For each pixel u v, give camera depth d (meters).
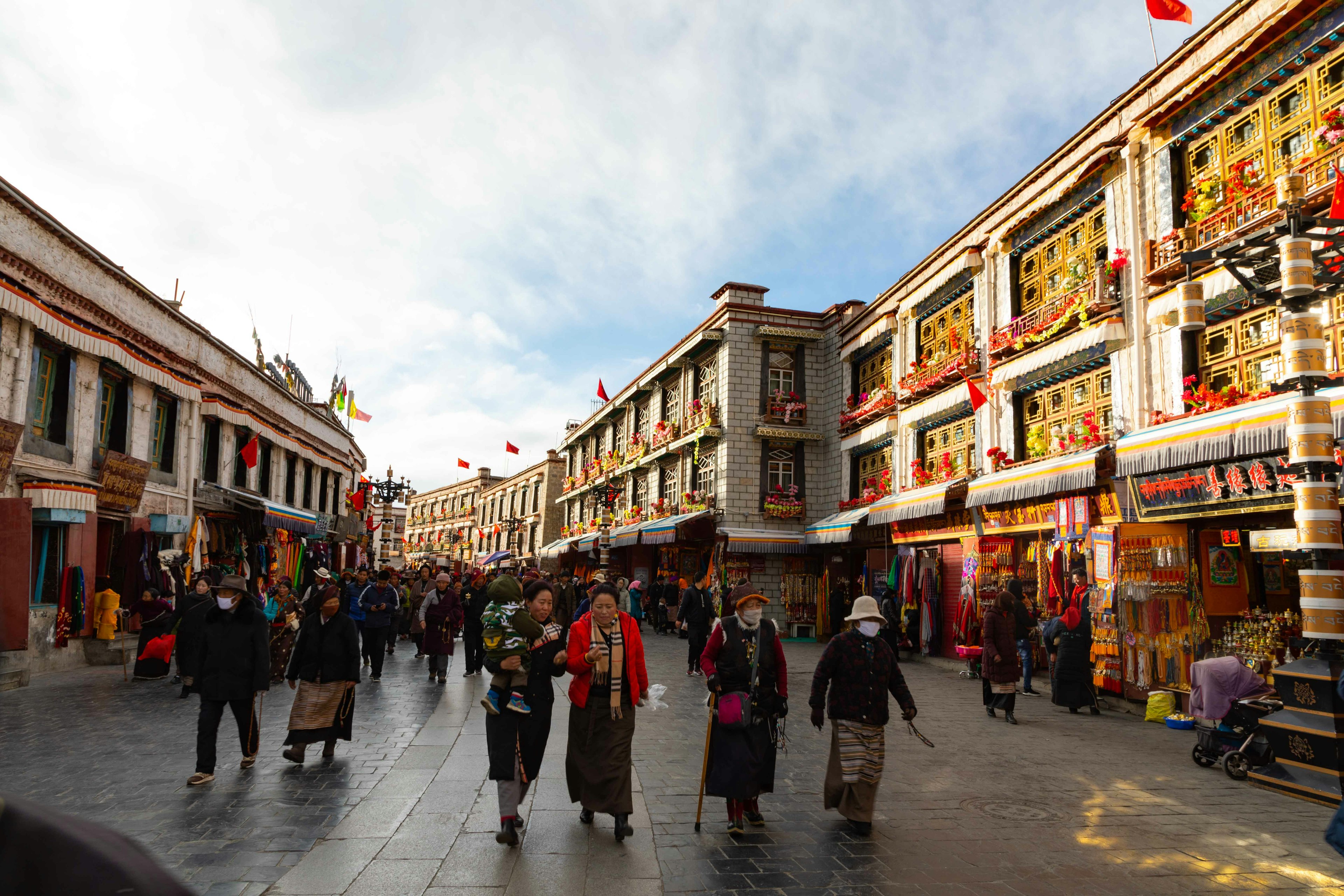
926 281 19.58
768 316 26.95
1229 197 10.53
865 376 24.41
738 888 4.54
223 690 6.49
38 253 13.41
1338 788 6.47
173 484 18.08
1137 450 10.88
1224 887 4.71
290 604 12.51
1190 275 8.78
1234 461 9.58
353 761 7.24
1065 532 12.89
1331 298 9.38
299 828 5.32
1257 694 7.65
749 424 26.34
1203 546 10.77
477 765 7.09
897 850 5.24
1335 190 7.79
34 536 13.15
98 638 14.19
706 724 9.67
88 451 14.77
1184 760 8.14
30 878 0.98
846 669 5.79
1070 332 13.78
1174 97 11.61
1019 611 12.40
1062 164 14.40
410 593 18.03
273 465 25.39
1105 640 11.48
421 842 5.08
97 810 5.65
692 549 29.09
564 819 5.67
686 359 29.72
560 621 17.28
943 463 17.97
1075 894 4.56
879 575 20.31
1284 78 10.21
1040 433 14.73
